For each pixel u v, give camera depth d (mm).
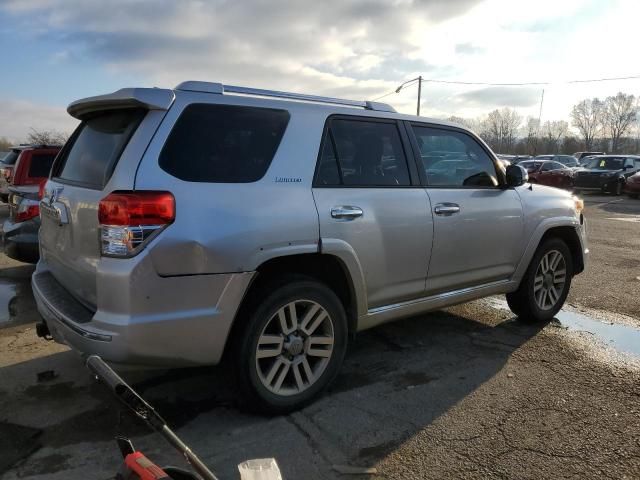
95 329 2705
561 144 86875
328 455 2852
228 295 2896
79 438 2963
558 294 5223
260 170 3125
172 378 3766
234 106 3129
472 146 4488
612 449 2930
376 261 3605
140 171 2729
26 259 6172
